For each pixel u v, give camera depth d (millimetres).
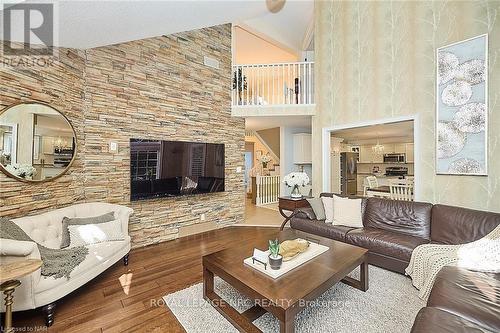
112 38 2941
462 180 3055
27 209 2516
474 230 2537
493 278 1749
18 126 2443
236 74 5223
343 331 1788
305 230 3660
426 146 3377
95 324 1889
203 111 4574
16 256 1765
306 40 6910
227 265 2025
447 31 3162
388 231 3125
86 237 2605
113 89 3445
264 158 9062
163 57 3998
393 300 2180
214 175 4645
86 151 3209
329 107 4648
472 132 2939
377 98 3920
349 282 2443
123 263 3025
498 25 2768
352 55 4262
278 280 1769
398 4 3648
